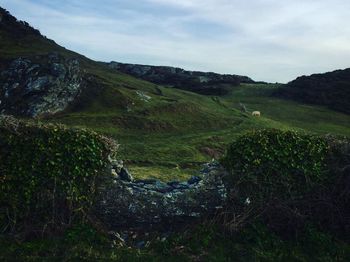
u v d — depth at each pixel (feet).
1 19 465.88
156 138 181.16
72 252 38.29
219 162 47.26
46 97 233.76
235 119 239.50
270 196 45.14
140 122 203.51
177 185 53.83
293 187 45.70
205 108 260.21
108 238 41.93
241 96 415.44
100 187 43.96
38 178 41.98
